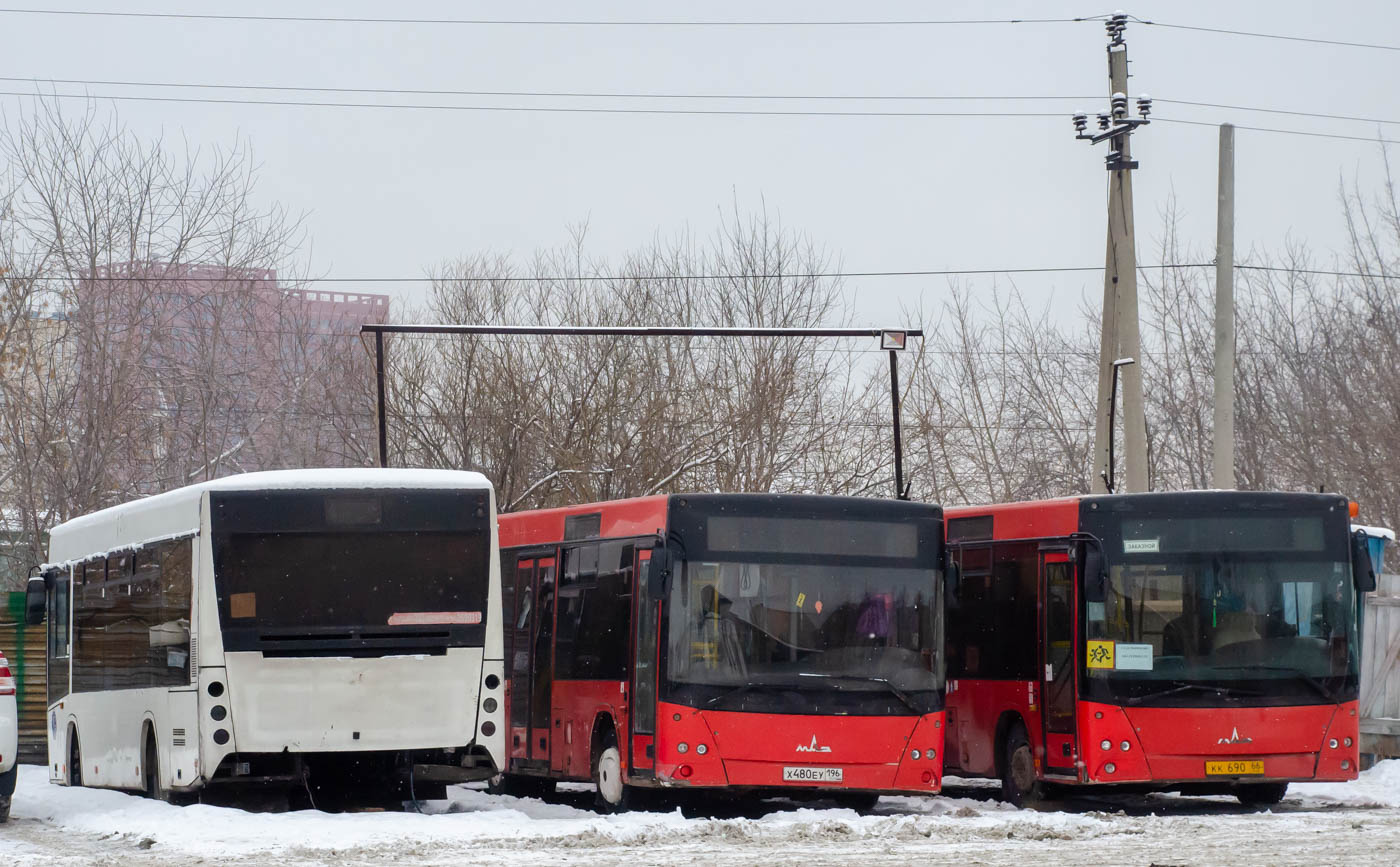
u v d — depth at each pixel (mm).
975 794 25891
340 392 49438
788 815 19703
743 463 47875
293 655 19688
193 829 17984
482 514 20484
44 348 44406
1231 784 23031
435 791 24156
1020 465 51625
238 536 19797
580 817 21156
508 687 25516
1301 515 21891
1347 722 21484
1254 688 21281
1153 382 48094
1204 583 21531
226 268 47312
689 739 19844
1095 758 21125
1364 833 18359
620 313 50094
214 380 46625
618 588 21656
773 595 20484
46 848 17172
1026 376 52031
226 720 19453
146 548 22219
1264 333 46000
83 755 25594
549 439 48656
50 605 28266
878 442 49375
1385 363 43125
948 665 24969
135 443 44719
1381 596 28391
